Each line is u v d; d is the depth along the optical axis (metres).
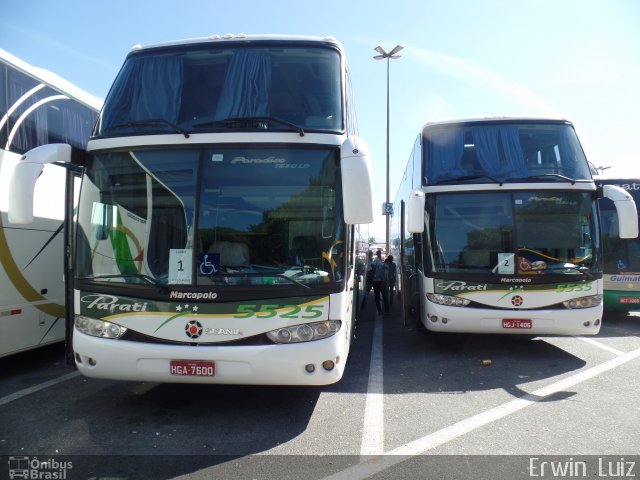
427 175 7.34
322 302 4.13
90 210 4.48
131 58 5.04
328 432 4.20
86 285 4.33
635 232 6.46
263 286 4.10
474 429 4.27
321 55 4.88
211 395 5.16
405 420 4.50
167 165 4.39
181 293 4.11
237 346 4.04
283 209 4.30
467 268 6.92
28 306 5.90
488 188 7.01
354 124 5.96
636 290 10.23
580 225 6.88
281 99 4.68
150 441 3.96
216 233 4.24
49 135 6.46
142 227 4.34
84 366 4.31
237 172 4.34
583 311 6.62
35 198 6.06
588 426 4.33
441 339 8.52
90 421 4.41
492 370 6.37
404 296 8.07
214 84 4.78
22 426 4.27
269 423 4.40
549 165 7.11
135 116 4.69
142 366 4.12
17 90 5.87
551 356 7.16
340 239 4.29
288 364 4.02
